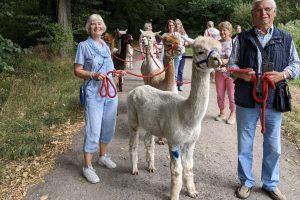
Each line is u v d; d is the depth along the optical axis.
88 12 15.37
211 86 9.91
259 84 3.86
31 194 4.33
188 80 10.85
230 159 5.30
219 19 24.91
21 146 5.49
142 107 4.30
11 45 9.39
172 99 4.07
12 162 5.16
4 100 7.84
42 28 14.22
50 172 4.88
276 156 4.11
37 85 9.01
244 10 21.27
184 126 3.84
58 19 13.42
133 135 4.66
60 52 13.18
